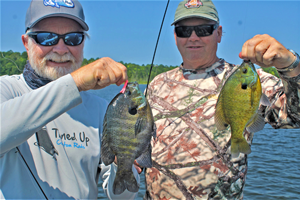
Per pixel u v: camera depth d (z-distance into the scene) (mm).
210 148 2998
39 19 2500
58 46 2566
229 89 2363
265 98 2338
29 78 2535
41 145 2344
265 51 2109
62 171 2363
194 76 3334
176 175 3059
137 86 2072
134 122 2037
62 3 2594
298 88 2297
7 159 2250
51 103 1919
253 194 6871
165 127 3230
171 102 3318
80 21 2674
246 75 2305
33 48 2570
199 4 3281
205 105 3137
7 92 2320
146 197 3377
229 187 2969
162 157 3156
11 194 2180
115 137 2045
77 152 2439
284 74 2271
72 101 1948
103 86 2004
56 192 2303
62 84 1931
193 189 2990
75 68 2729
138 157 2082
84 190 2441
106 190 2717
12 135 1898
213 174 2961
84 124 2549
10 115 1906
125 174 2057
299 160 9133
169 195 3094
